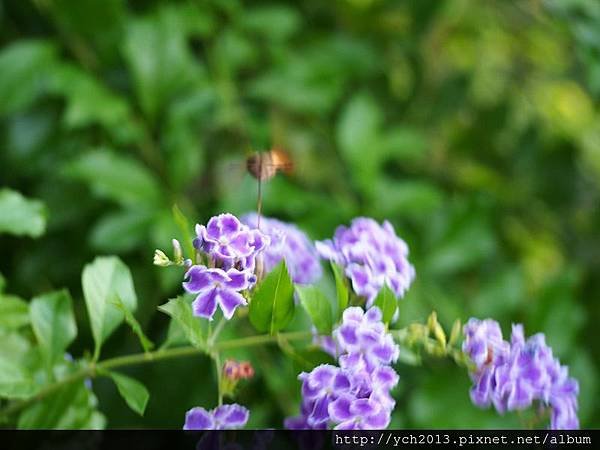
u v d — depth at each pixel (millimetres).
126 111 452
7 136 462
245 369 331
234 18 483
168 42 457
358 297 339
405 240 468
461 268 495
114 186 433
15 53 447
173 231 429
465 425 436
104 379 441
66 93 440
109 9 452
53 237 461
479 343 330
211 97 466
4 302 363
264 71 500
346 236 343
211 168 475
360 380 317
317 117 503
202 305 310
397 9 533
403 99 555
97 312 347
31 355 359
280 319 332
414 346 344
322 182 496
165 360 441
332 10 532
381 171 542
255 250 315
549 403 335
